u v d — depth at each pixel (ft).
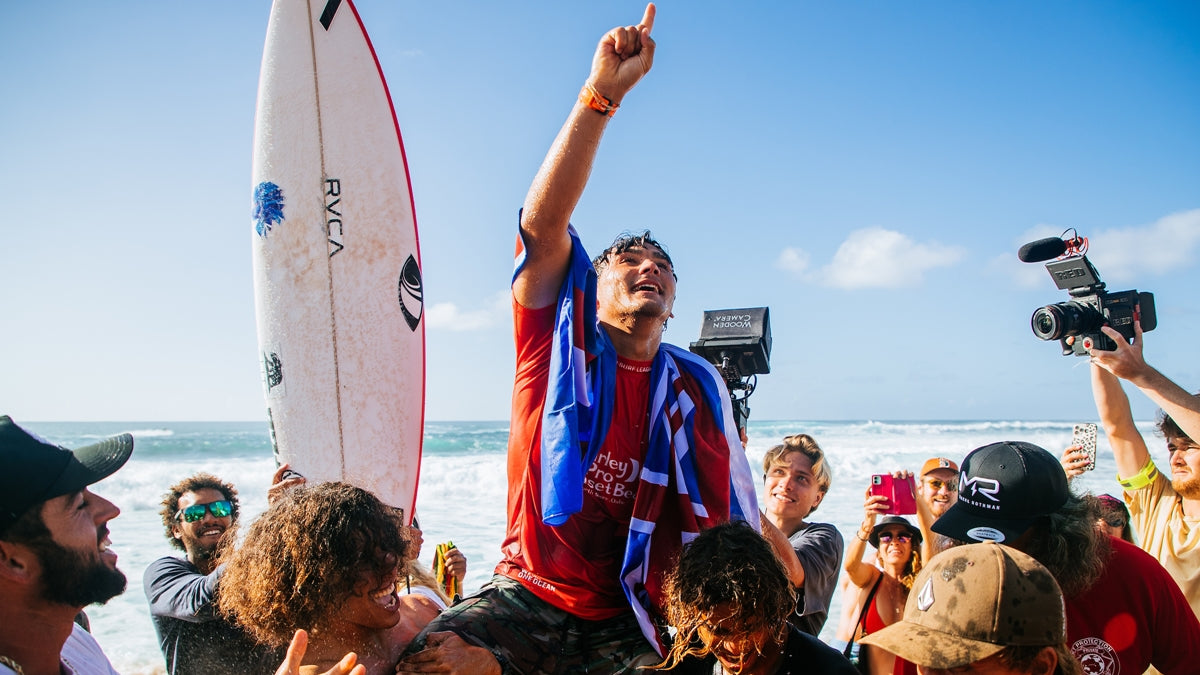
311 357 11.30
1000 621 5.67
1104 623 7.75
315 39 11.86
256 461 80.02
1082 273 11.87
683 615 6.97
